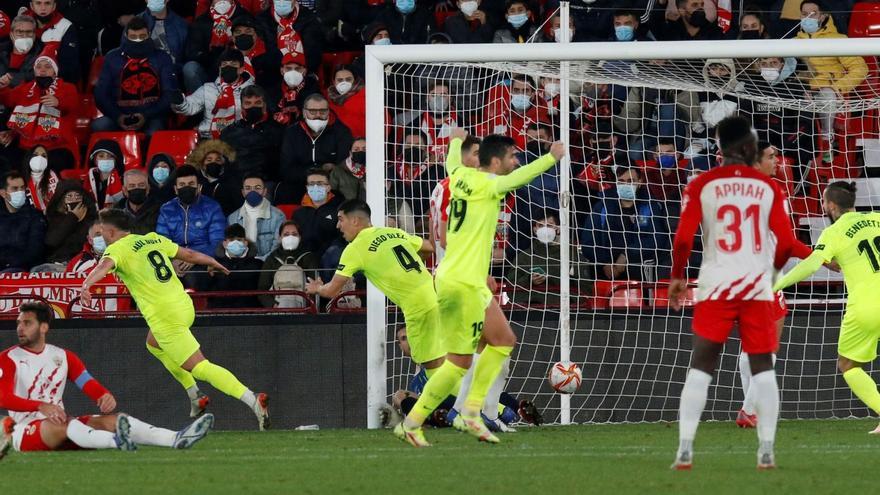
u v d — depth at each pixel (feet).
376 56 136.56
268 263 149.79
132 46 177.78
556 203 151.43
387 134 150.41
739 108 158.71
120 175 169.89
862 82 163.94
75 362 105.70
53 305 147.54
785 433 117.39
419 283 117.91
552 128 151.74
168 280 125.18
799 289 154.20
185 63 183.01
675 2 179.93
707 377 77.51
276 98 180.55
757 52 133.49
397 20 180.45
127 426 96.22
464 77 161.58
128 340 142.00
